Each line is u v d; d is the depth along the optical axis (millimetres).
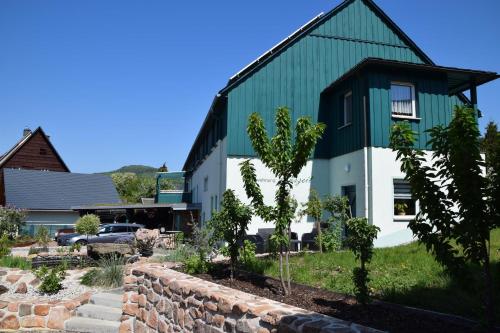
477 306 5301
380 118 13836
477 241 4277
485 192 4137
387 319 4941
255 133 7246
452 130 4359
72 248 14383
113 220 34375
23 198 38438
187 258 9680
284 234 6914
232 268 8039
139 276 7438
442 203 4512
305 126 6922
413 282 6902
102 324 7867
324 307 5699
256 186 7559
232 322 4473
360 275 5648
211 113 18031
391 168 13672
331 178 16156
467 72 14531
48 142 50656
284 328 3678
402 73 14305
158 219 32844
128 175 72500
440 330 4418
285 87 16453
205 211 22391
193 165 32656
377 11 18109
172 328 6008
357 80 14617
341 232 12562
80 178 44219
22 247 24406
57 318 8203
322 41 17219
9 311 8312
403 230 13398
